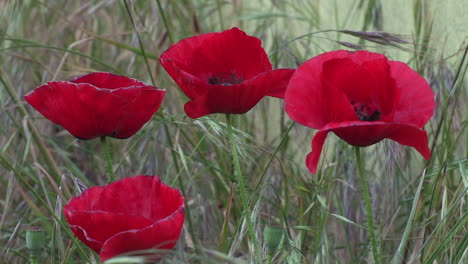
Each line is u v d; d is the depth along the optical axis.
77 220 0.89
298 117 0.92
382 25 1.32
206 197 1.28
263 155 1.28
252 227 0.99
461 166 1.07
